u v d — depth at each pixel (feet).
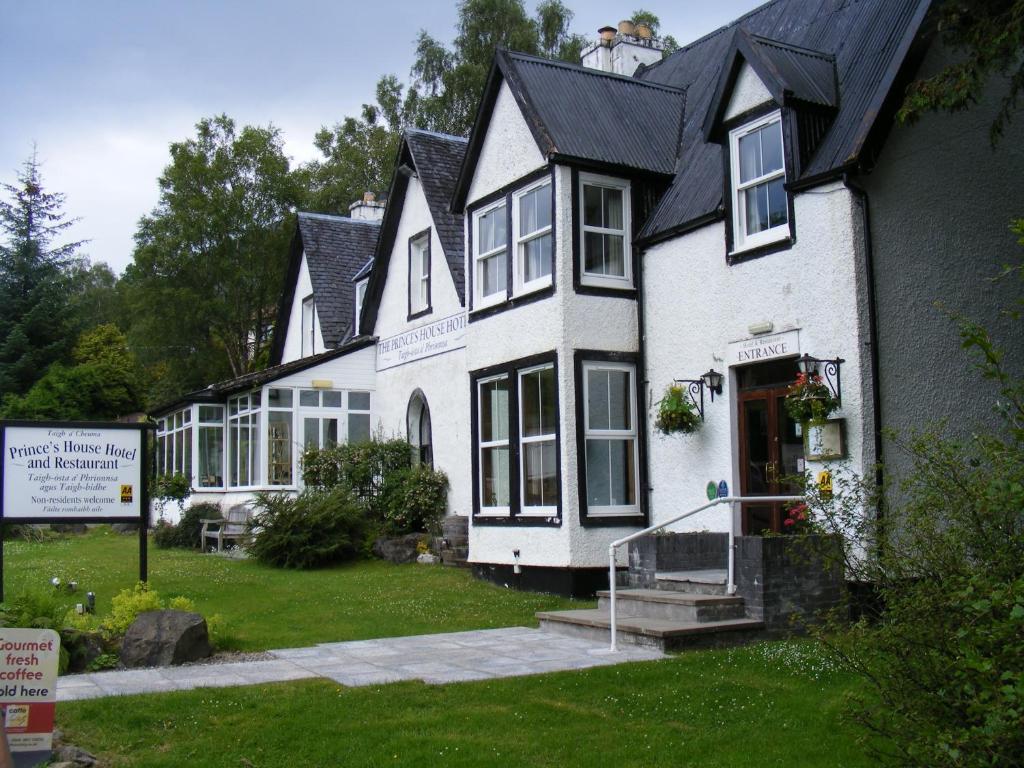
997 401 40.60
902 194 39.99
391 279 78.64
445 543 61.67
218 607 44.62
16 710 20.45
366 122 151.02
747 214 44.24
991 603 14.56
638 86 56.29
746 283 43.57
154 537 84.53
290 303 102.17
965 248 41.42
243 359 140.36
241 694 27.37
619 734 23.91
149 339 138.31
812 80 42.42
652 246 49.70
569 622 37.68
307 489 66.39
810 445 38.83
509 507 52.16
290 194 138.21
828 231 39.50
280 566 61.16
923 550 17.72
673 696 27.17
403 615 42.55
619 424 49.70
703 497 45.91
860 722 17.65
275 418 77.15
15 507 35.27
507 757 22.21
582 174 49.78
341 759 22.17
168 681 29.22
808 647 32.37
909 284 39.60
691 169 50.62
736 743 23.15
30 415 127.13
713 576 38.65
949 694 15.83
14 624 30.73
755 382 43.96
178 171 134.72
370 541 64.23
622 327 50.01
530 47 131.85
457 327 67.82
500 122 54.54
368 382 80.33
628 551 45.29
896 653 16.98
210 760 22.09
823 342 39.47
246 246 136.26
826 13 49.85
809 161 40.93
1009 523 16.67
